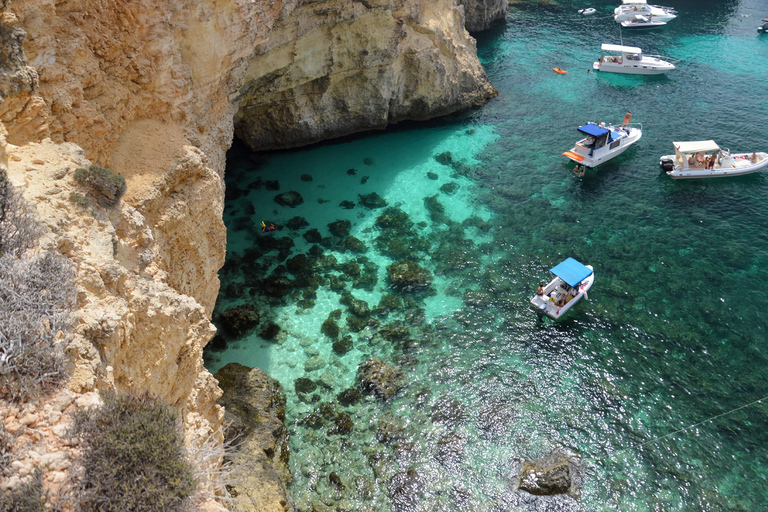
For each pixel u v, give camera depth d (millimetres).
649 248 34969
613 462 23391
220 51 24438
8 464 8922
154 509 9516
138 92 20156
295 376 26547
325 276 32375
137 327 14258
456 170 42219
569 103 51625
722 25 68875
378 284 31969
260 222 36188
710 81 55406
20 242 11531
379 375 26234
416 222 36812
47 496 8820
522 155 44156
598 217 37688
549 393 26219
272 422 23438
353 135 46281
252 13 26016
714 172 41688
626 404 25781
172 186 19016
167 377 15320
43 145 14938
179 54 21875
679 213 38156
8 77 14000
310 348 28000
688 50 62188
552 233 36125
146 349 14539
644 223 37219
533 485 22125
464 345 28516
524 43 63844
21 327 10266
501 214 37781
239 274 32250
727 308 30641
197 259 20922
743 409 25500
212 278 22844
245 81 34625
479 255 34250
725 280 32469
